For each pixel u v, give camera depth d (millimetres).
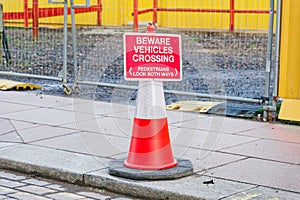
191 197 5352
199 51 11602
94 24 18000
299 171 6051
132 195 5656
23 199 5574
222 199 5250
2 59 12938
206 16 17312
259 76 11906
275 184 5656
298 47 7949
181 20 17594
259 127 7941
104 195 5723
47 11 17875
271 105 8359
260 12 16203
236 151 6777
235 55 14523
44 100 9688
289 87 8102
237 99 8953
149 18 18219
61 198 5605
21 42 15797
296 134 7566
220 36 16578
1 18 13336
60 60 13711
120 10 18297
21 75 11031
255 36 16078
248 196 5324
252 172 6012
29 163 6301
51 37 16859
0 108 9055
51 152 6688
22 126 7922
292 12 7918
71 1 10062
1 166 6500
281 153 6703
